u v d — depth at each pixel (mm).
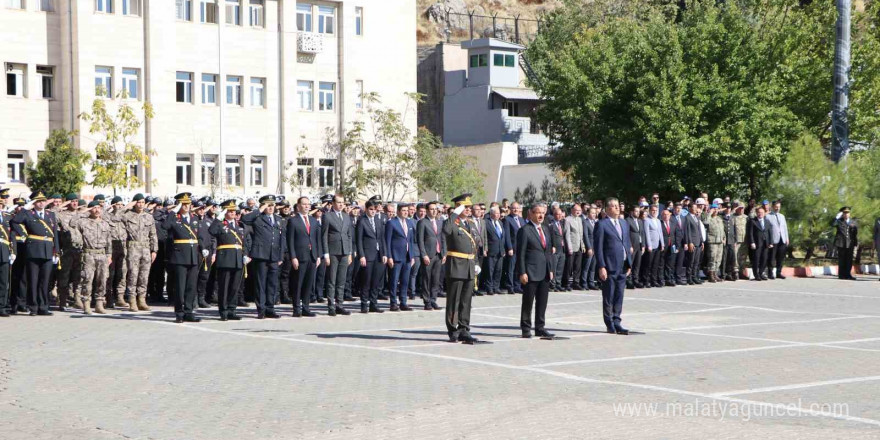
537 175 61188
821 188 33594
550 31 79625
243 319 19531
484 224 25578
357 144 51625
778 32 41469
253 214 21141
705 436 8750
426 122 78750
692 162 38188
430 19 110500
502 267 26734
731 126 37500
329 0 53125
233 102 50031
